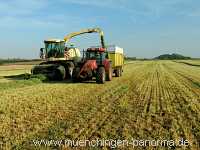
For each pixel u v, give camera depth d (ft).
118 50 102.17
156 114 41.68
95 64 81.56
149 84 81.15
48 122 36.52
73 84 79.77
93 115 40.45
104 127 34.27
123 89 68.85
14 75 117.39
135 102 51.24
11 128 33.83
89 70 81.10
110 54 97.25
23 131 32.71
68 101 51.49
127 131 32.76
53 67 90.53
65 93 61.46
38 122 36.50
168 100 53.72
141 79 97.25
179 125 35.68
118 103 49.83
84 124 35.58
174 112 43.11
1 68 192.85
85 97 56.24
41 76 90.27
